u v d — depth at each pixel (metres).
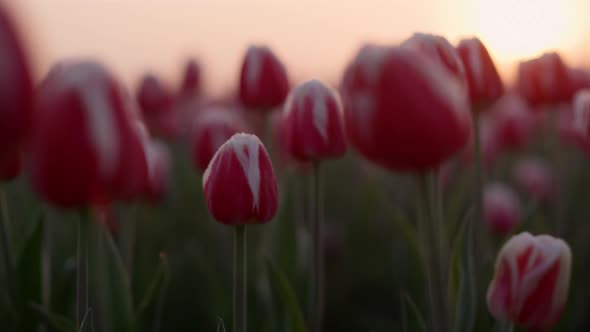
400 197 1.44
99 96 0.59
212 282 1.03
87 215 0.70
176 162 2.09
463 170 1.29
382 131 0.62
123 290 0.83
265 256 0.84
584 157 1.73
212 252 1.36
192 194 1.67
